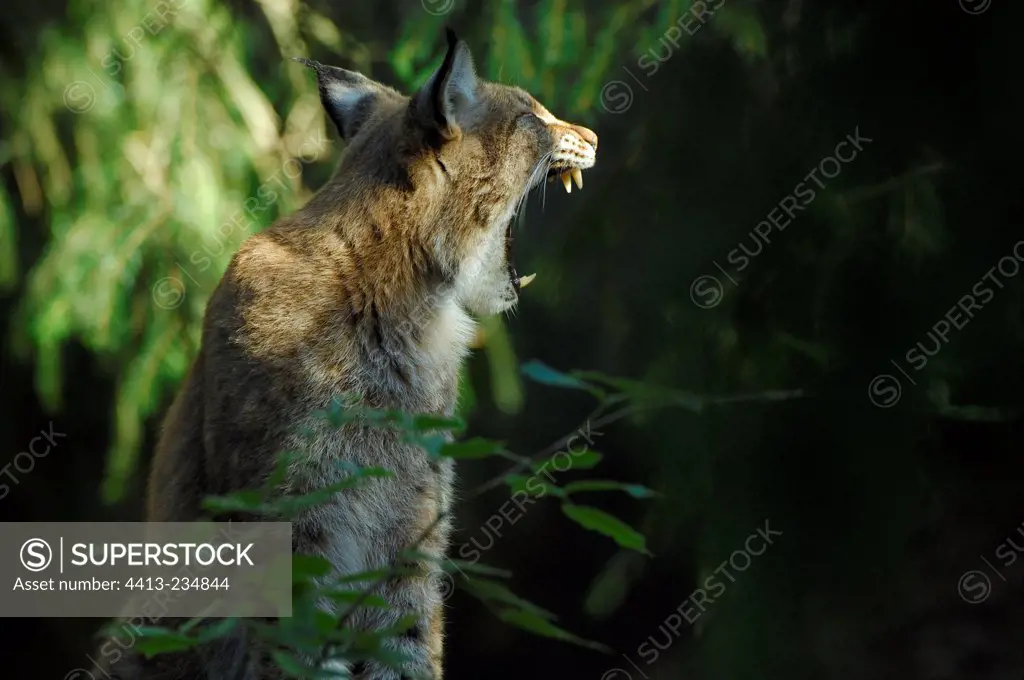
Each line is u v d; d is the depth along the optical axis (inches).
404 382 291.3
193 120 466.6
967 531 483.2
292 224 298.2
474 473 650.8
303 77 510.3
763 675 447.5
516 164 315.3
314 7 605.0
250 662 255.1
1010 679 462.6
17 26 485.1
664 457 450.3
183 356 459.2
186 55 471.8
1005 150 436.1
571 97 468.1
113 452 459.5
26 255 510.6
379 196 297.3
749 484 437.1
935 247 426.0
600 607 509.0
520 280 329.4
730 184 447.8
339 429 270.2
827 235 434.9
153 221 458.3
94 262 450.0
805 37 446.9
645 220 461.7
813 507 433.7
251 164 475.8
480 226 309.4
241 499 171.6
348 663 263.7
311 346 281.0
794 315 433.4
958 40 436.8
